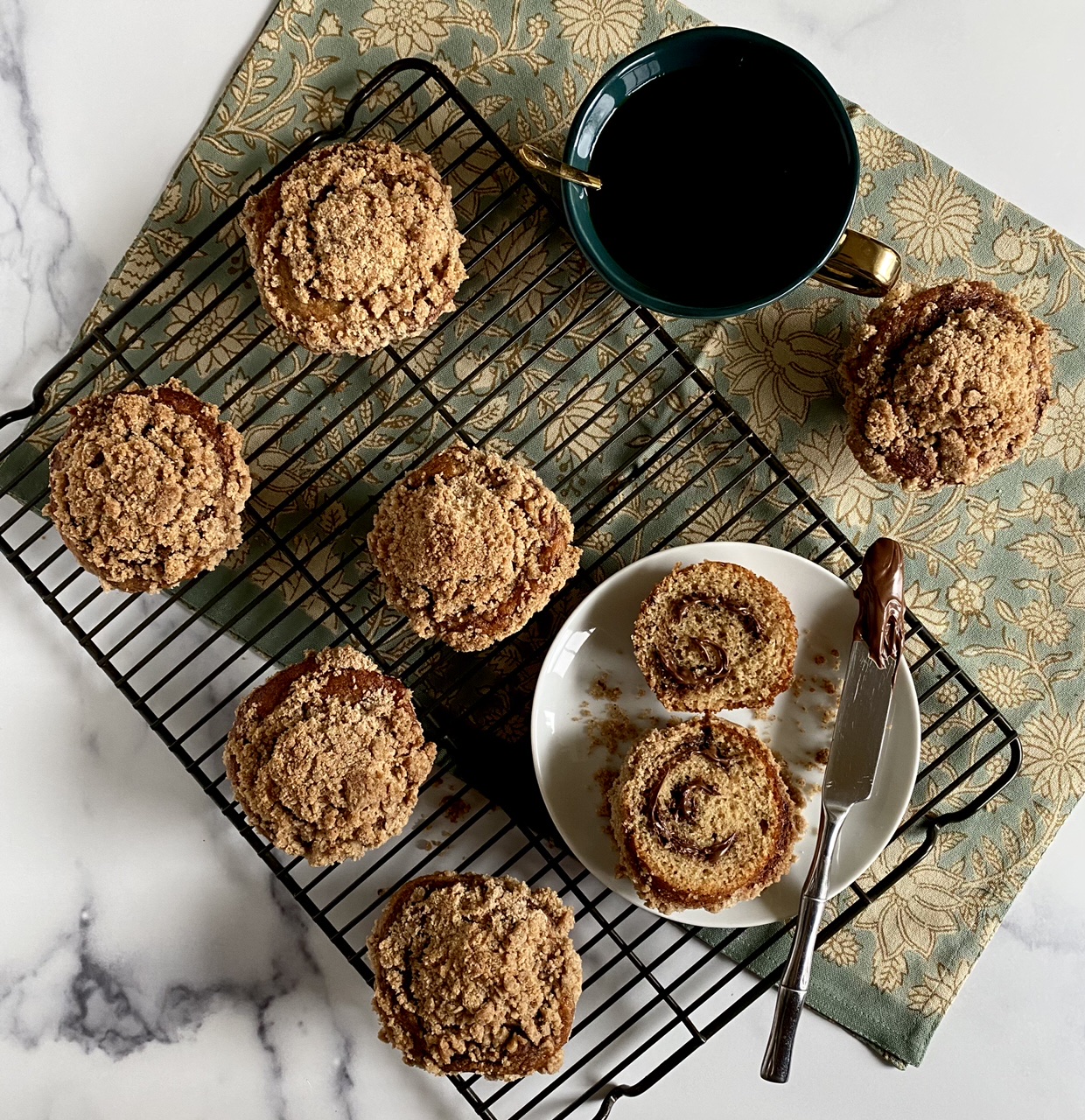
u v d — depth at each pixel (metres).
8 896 0.62
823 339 0.62
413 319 0.57
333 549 0.62
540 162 0.55
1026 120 0.63
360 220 0.55
